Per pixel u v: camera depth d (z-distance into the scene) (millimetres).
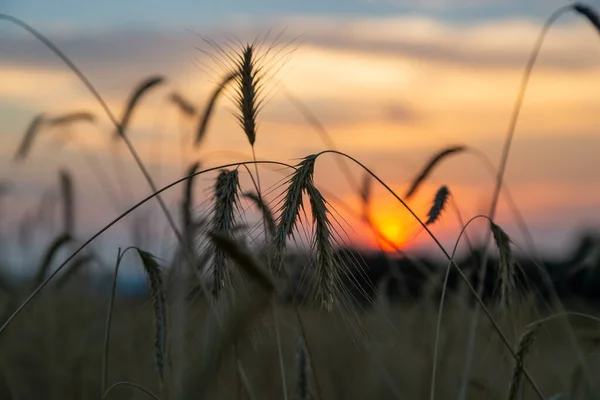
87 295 2127
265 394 1567
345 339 1699
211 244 966
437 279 1509
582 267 1542
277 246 963
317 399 1159
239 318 773
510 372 1218
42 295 1746
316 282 971
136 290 1790
